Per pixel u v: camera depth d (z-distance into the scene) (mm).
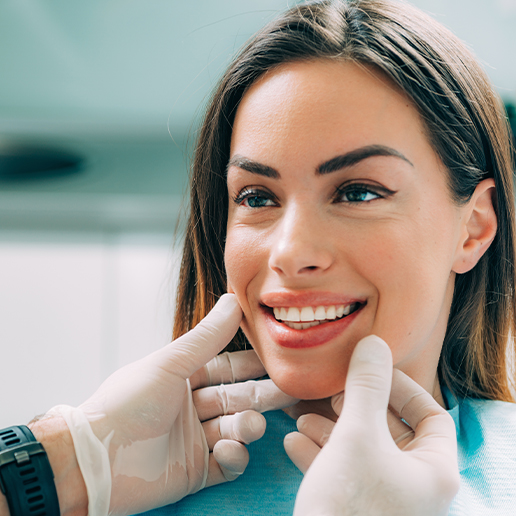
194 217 995
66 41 2713
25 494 632
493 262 926
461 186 764
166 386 775
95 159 3041
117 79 2873
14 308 3363
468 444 883
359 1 808
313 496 600
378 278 676
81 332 3396
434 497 630
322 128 665
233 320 833
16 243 3359
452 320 945
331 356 704
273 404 847
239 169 748
